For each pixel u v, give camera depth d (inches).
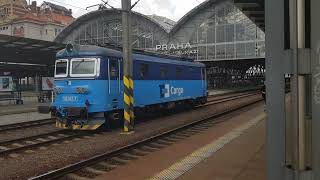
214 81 3265.3
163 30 2805.1
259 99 1566.2
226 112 984.9
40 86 1497.3
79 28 2886.3
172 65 950.4
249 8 534.6
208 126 740.7
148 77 830.5
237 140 558.3
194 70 1100.5
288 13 103.7
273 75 107.0
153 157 469.4
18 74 1401.3
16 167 427.5
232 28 2640.3
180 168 400.5
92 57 686.5
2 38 1000.2
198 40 2748.5
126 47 653.9
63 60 710.5
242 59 2628.0
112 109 705.0
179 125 785.6
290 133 103.3
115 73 717.9
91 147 545.6
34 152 511.8
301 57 99.3
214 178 352.8
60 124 701.3
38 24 5083.7
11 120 878.4
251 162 406.9
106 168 416.2
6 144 572.1
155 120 877.2
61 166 431.2
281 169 106.0
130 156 475.8
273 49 106.8
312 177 100.0
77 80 690.8
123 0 645.9
